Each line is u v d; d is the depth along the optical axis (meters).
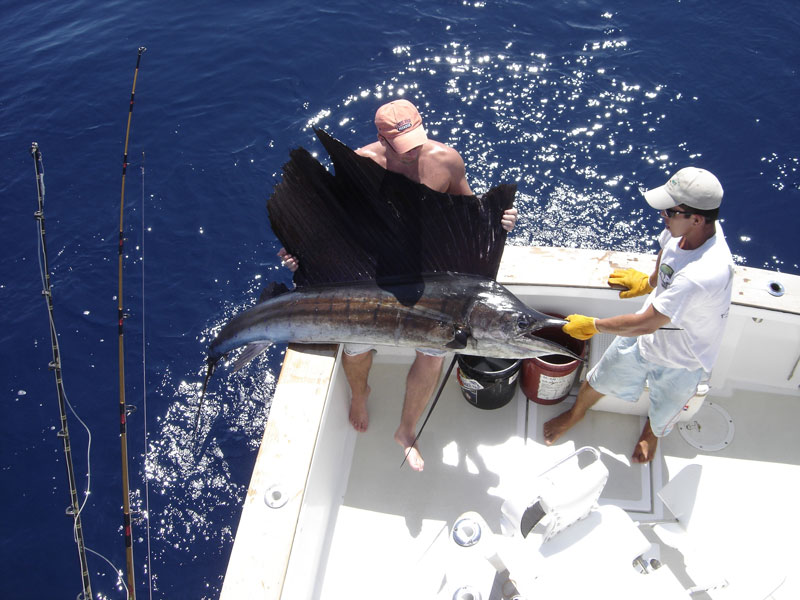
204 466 4.18
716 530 2.57
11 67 6.47
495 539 2.05
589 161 5.48
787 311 2.56
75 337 4.78
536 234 5.11
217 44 6.54
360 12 6.69
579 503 2.00
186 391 4.53
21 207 5.44
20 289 5.01
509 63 6.18
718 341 2.25
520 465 2.82
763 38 6.20
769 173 5.30
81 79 6.31
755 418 2.92
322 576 2.53
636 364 2.47
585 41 6.30
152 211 5.40
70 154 5.77
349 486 2.79
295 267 2.54
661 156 5.47
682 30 6.33
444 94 6.00
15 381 4.59
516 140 5.66
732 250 4.92
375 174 2.29
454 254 2.35
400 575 2.53
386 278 2.42
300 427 2.35
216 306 4.90
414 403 2.70
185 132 5.87
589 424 2.93
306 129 5.84
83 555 2.19
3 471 4.20
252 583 1.98
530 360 2.80
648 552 2.24
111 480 4.14
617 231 5.11
